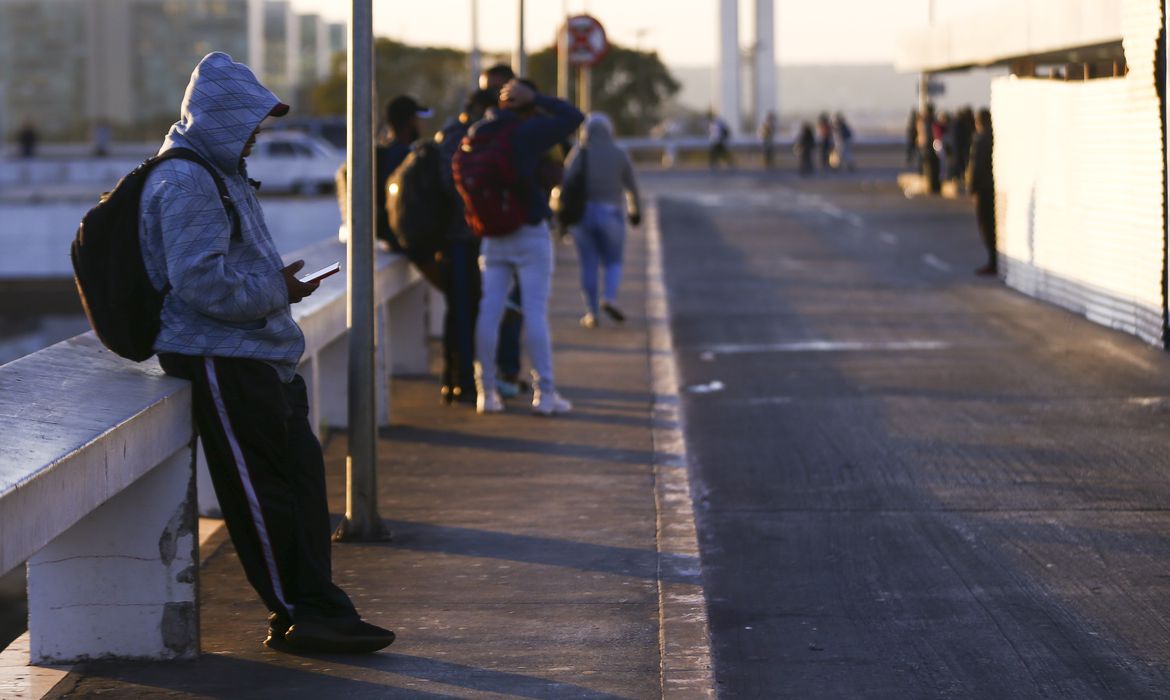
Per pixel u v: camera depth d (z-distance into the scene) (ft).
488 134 36.01
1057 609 22.62
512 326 41.16
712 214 122.31
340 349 35.99
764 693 19.44
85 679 19.36
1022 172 65.77
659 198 145.28
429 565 24.79
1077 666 20.20
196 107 18.75
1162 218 47.55
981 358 47.42
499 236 36.96
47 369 20.17
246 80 18.88
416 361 45.03
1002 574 24.47
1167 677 19.72
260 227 19.42
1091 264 55.72
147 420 18.22
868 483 31.01
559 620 21.85
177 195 18.33
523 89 35.76
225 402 19.24
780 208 128.88
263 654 20.35
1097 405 38.88
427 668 19.77
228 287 18.49
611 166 54.29
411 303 44.80
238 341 19.13
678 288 70.33
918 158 185.57
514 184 36.24
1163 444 33.99
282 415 19.44
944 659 20.59
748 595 23.72
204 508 28.37
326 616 20.21
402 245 38.68
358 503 26.32
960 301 63.00
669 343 51.03
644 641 20.90
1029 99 64.39
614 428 36.40
